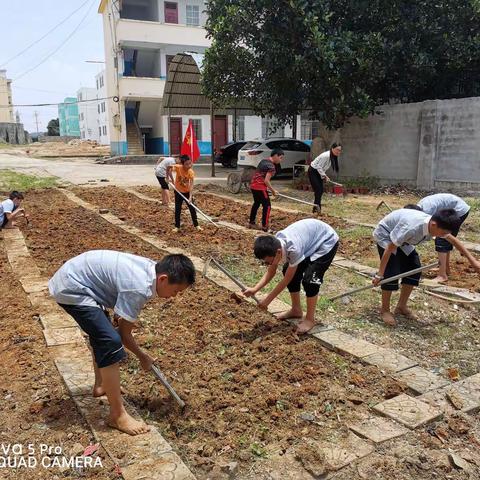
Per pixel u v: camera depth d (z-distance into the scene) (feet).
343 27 50.98
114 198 45.27
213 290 20.30
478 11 46.42
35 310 17.93
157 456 10.12
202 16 99.76
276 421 11.66
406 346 15.85
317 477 9.91
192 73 66.18
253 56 54.80
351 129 57.62
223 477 9.91
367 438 11.03
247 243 28.48
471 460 10.49
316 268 15.55
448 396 12.53
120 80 94.38
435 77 54.54
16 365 14.06
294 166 57.57
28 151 122.83
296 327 16.43
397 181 53.98
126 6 99.91
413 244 16.55
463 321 17.87
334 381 13.44
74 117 229.86
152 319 17.43
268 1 47.39
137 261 10.96
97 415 11.54
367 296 20.02
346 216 36.83
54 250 26.73
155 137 105.60
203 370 13.93
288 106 55.52
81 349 14.84
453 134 48.24
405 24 48.70
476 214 36.76
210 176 66.49
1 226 30.58
